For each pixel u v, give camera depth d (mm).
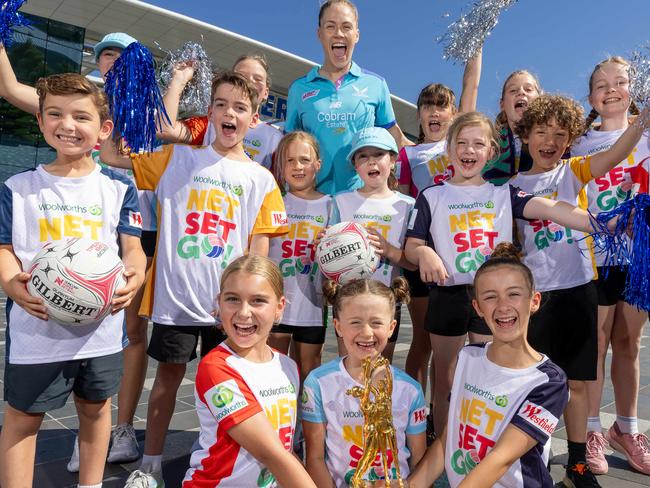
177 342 2750
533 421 2031
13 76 2525
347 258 2934
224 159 2912
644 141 3338
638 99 2693
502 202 2992
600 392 3201
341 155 3926
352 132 3932
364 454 2033
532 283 2223
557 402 2078
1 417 3564
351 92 3963
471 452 2180
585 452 2680
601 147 3428
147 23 25375
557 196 3020
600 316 3232
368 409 2045
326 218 3469
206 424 2152
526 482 2109
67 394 2240
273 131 4062
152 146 2896
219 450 2105
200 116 3793
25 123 22250
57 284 2002
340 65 3951
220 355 2182
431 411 3525
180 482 2795
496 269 2213
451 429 2299
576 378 2756
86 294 2023
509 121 3906
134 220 2471
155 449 2701
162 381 2779
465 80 4457
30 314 2113
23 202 2221
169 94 3463
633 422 3195
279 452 1998
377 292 2342
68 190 2271
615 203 3359
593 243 2943
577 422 2709
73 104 2201
